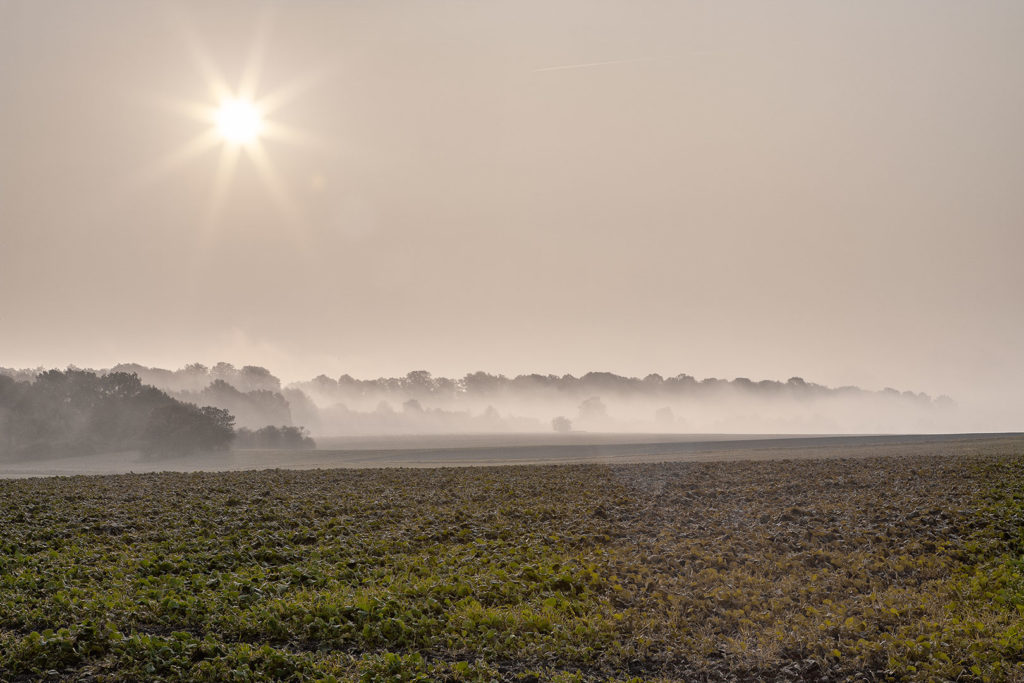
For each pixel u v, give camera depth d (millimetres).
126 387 132375
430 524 26672
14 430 120125
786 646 14289
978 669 12750
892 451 61594
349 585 18750
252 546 22797
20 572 19172
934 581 17953
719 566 19938
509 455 87312
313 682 12586
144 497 33219
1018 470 35906
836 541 22141
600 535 23828
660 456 70062
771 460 54031
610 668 13758
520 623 15641
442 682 12906
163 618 15945
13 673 13047
